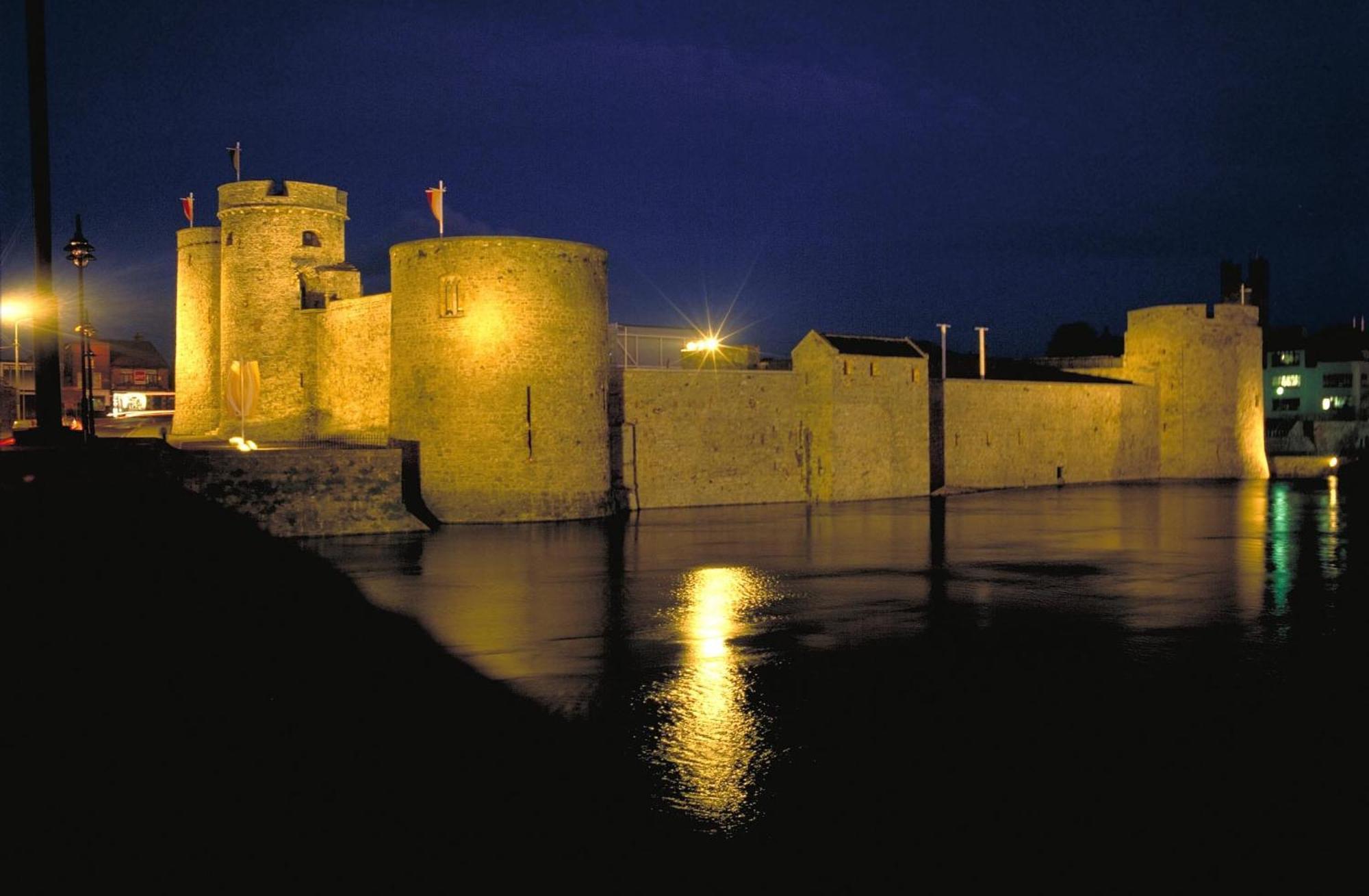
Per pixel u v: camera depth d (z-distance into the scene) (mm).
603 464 45750
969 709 16453
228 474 36562
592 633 22047
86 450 24328
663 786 13250
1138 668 18906
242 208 53375
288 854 10914
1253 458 77125
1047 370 74188
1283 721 15750
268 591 24359
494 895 10367
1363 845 11523
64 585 18766
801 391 55938
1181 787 13148
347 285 54719
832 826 12023
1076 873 10914
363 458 39406
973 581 28531
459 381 42469
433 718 15883
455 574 29594
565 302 43750
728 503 53188
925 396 59719
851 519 45938
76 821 10984
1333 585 27641
